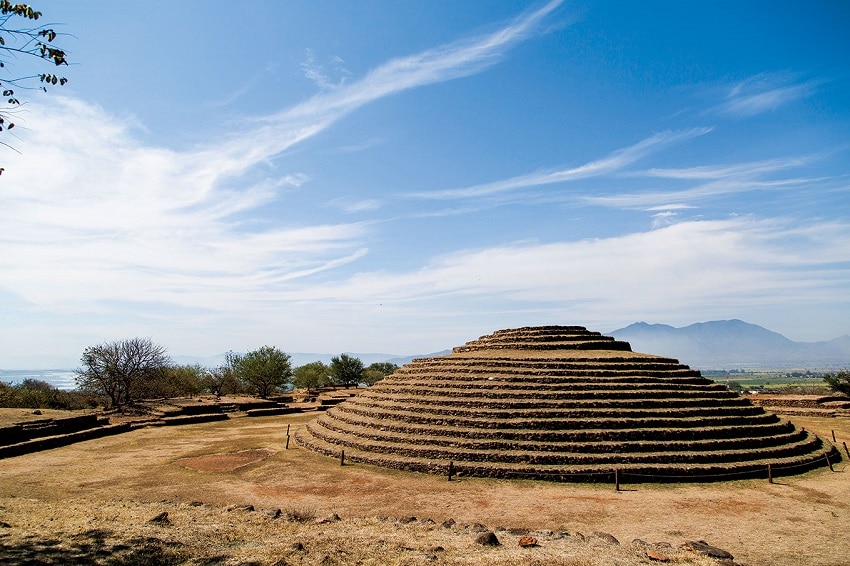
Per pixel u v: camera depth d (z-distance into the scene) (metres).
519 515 21.58
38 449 35.84
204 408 58.78
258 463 31.34
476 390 34.91
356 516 21.28
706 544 17.22
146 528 17.45
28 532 16.22
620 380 35.03
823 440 35.28
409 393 38.16
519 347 42.78
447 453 29.39
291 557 15.06
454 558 15.31
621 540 18.56
